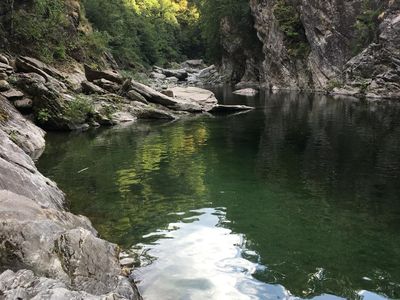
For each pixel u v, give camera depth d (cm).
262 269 612
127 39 5519
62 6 3462
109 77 2678
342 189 993
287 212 845
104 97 2369
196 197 945
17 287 429
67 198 930
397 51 3325
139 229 764
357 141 1569
